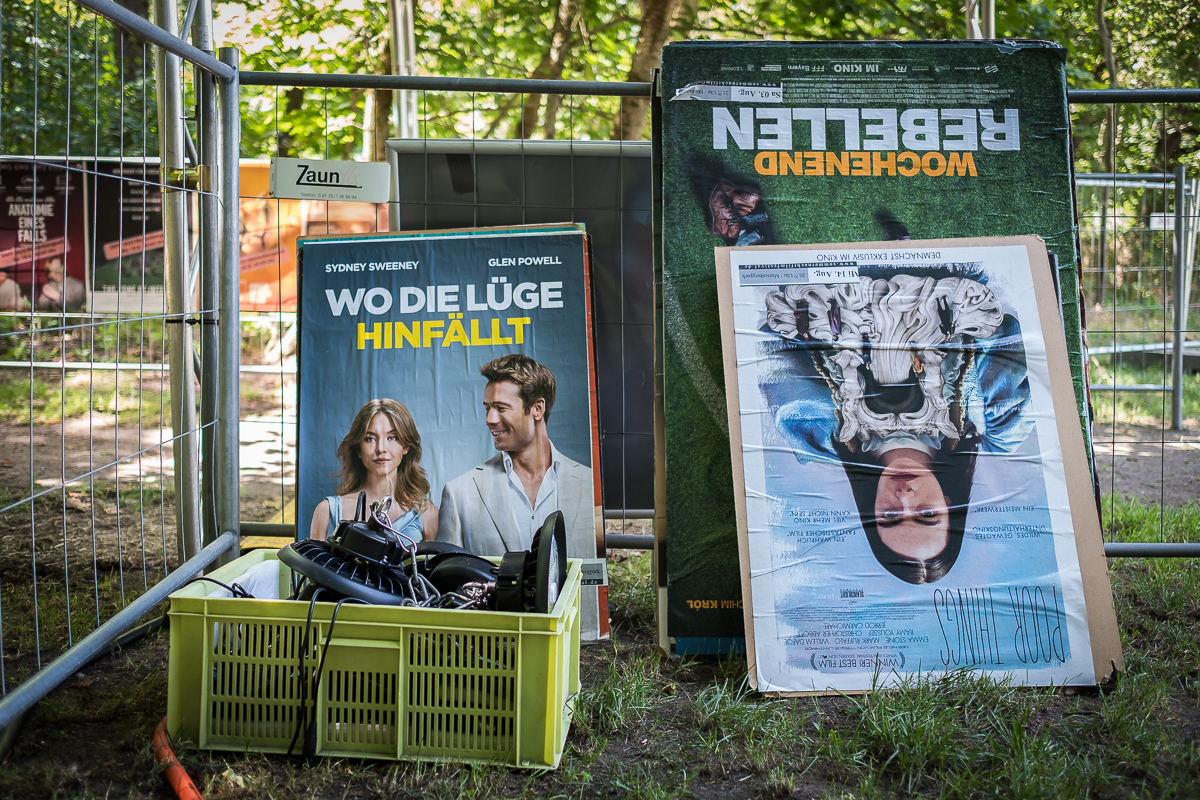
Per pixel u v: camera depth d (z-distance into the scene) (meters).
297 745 2.59
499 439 3.63
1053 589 3.13
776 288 3.38
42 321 7.73
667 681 3.19
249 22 15.15
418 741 2.57
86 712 2.89
